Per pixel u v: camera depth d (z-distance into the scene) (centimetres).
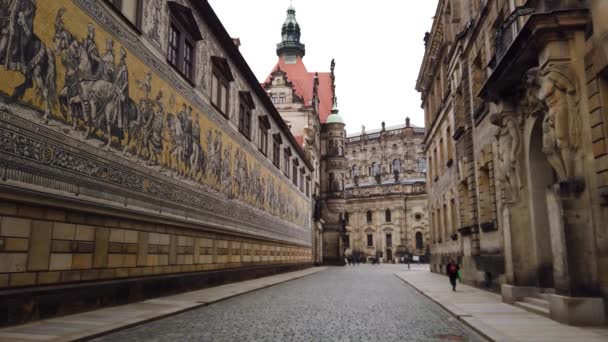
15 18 1069
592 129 1164
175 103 1964
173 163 1923
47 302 1174
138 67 1652
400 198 10344
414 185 10350
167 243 1873
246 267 3044
